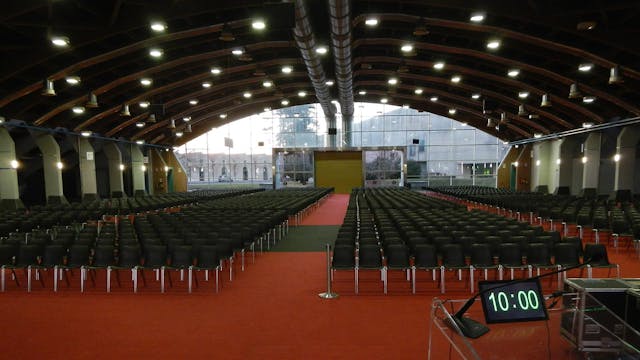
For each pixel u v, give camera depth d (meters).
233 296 7.46
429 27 14.89
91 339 5.54
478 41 16.20
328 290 7.43
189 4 11.19
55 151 21.36
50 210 16.78
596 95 18.34
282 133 39.69
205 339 5.49
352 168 38.97
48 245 8.45
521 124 30.47
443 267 7.69
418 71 22.42
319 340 5.41
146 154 33.62
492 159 38.47
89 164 24.53
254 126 39.78
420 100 30.69
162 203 21.27
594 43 13.36
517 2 10.97
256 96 29.48
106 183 30.06
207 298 7.36
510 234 9.61
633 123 19.98
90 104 16.78
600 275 8.84
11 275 9.35
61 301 7.26
